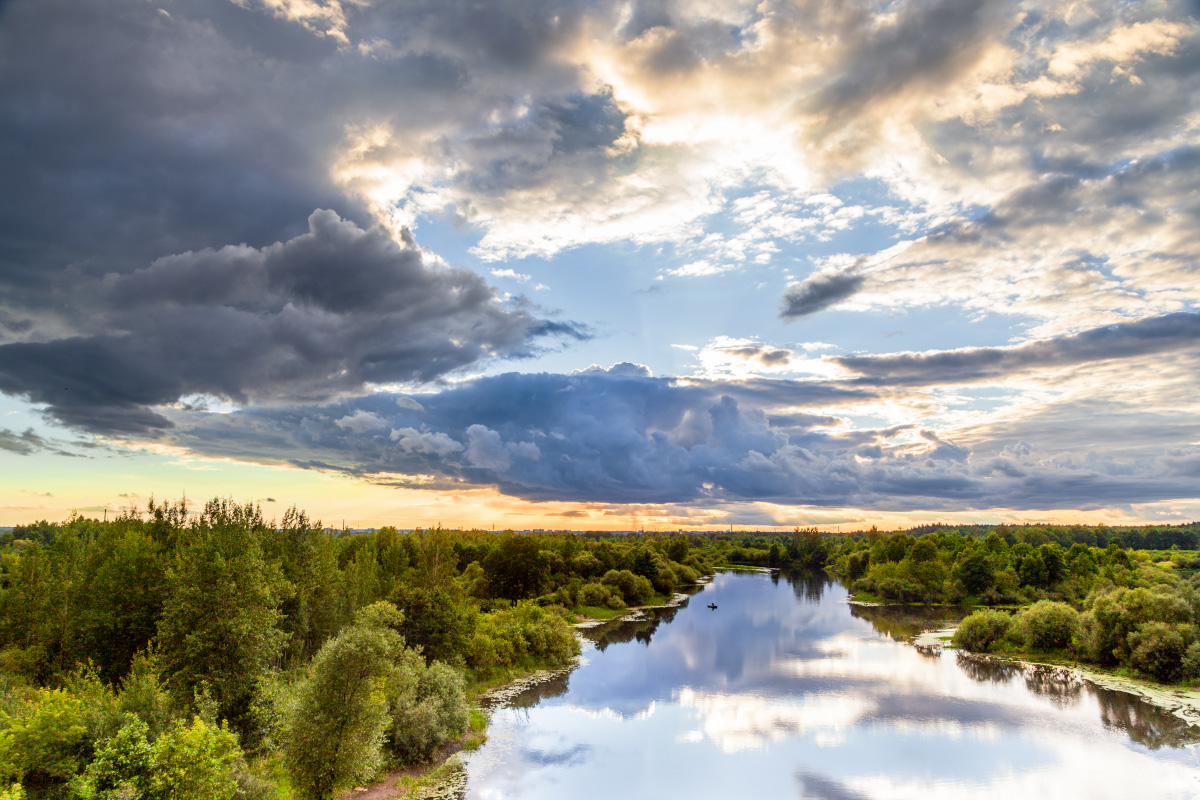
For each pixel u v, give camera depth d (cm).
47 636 5091
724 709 5422
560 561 14238
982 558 13462
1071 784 3788
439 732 4141
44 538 11119
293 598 5894
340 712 3153
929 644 8506
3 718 2684
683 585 18975
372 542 11744
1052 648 7688
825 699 5728
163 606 4625
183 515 6825
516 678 6500
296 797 3128
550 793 3650
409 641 5778
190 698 3756
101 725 2719
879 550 18038
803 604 13825
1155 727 4847
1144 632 6562
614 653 8025
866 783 3838
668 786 3778
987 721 5031
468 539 15688
